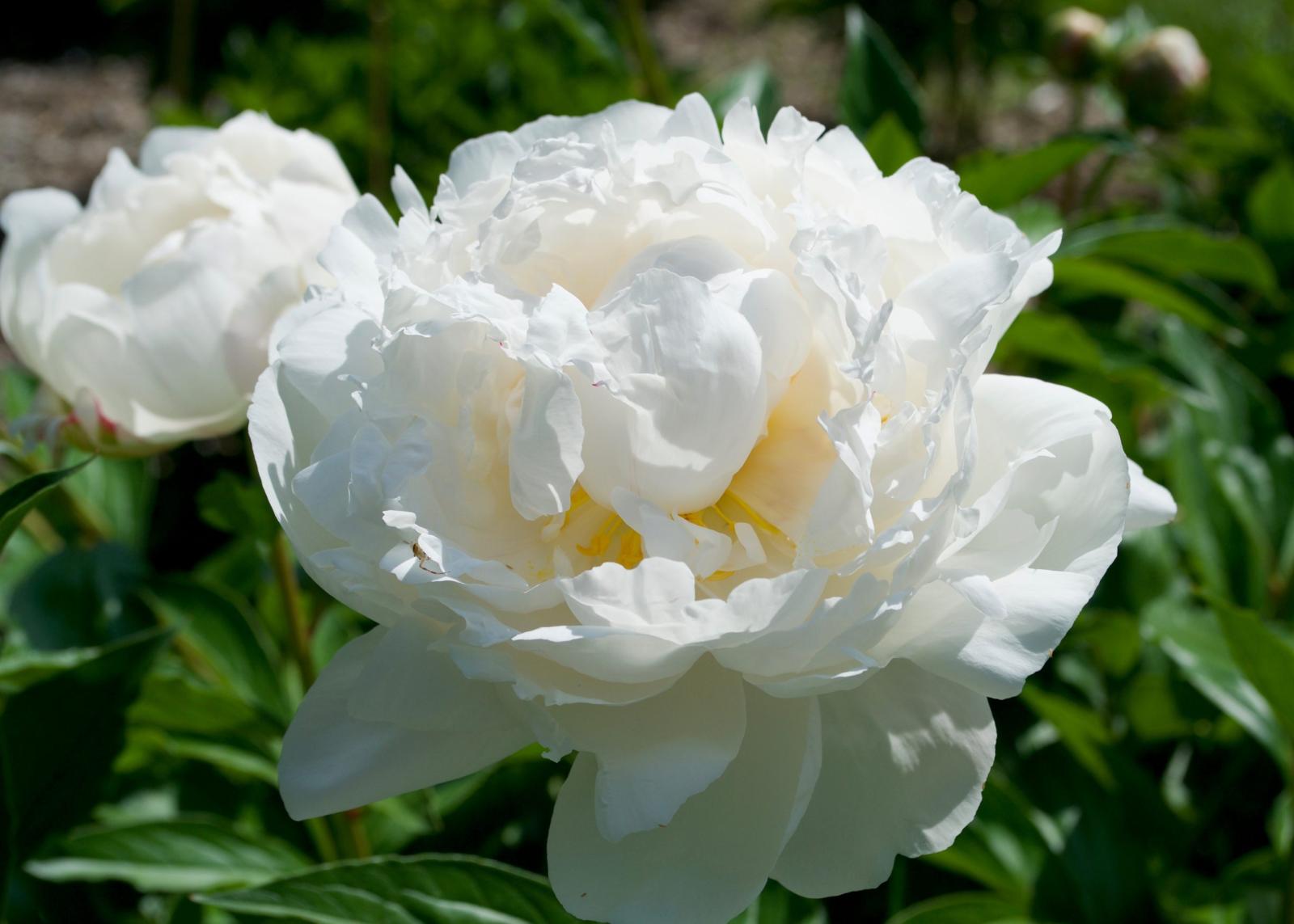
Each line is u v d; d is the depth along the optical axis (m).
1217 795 0.97
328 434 0.75
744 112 0.77
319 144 0.87
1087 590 0.70
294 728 0.75
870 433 0.72
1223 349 1.09
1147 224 1.00
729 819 0.73
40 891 0.91
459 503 0.75
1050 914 0.89
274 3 1.97
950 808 0.72
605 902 0.71
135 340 0.83
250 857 0.89
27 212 0.88
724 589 0.76
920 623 0.71
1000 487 0.70
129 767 0.96
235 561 1.03
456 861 0.80
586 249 0.77
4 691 0.91
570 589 0.69
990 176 0.96
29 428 0.85
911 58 1.73
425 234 0.77
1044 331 0.93
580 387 0.75
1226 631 0.83
